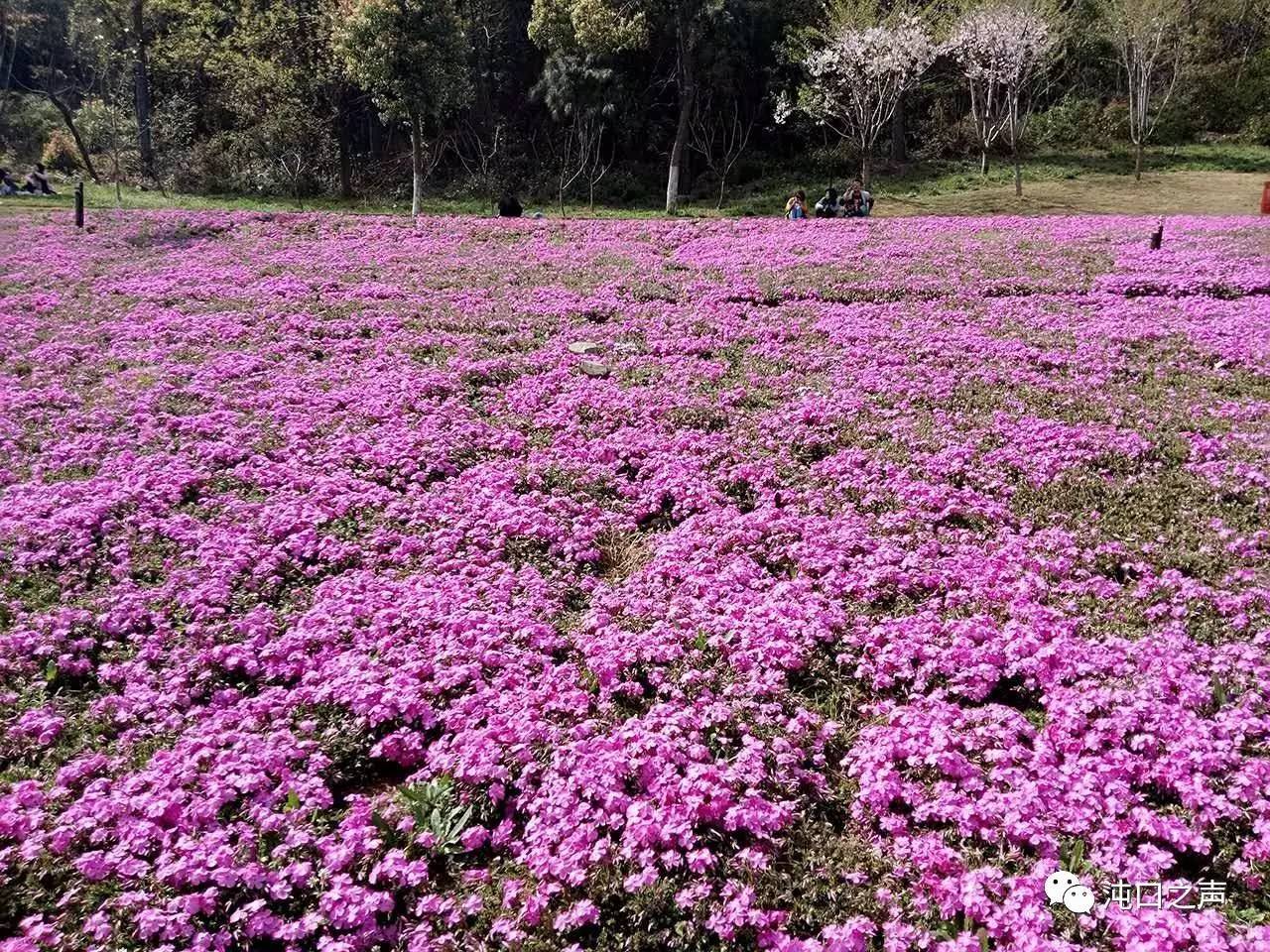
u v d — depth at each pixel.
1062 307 16.97
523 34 50.41
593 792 5.80
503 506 9.61
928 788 5.91
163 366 13.70
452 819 5.89
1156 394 12.43
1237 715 6.10
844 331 15.62
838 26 40.34
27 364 13.76
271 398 12.52
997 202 37.88
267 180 45.28
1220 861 5.31
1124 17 41.31
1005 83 42.69
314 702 6.80
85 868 5.29
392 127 51.34
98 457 10.77
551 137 49.34
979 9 40.03
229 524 9.31
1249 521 9.05
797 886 5.27
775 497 9.95
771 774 5.98
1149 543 8.64
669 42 44.19
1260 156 43.47
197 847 5.39
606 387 13.12
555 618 7.96
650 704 6.87
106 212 28.00
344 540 9.14
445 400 12.82
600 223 28.72
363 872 5.50
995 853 5.44
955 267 20.56
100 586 8.32
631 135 46.78
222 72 46.31
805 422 11.88
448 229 26.89
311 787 6.02
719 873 5.36
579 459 10.80
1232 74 49.34
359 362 14.37
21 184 37.78
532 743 6.27
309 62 45.47
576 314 17.16
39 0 50.75
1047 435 11.05
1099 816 5.51
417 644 7.36
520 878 5.45
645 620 7.73
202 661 7.24
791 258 22.28
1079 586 8.00
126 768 6.22
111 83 49.78
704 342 15.31
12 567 8.48
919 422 11.65
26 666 7.21
